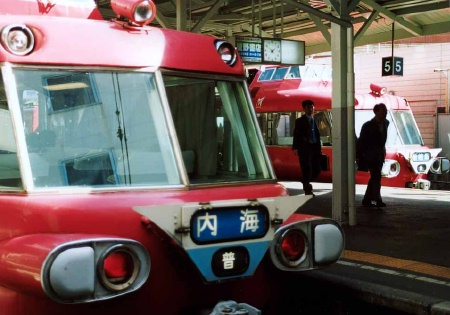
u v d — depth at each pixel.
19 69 3.88
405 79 25.73
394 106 18.39
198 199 4.06
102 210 3.72
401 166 16.92
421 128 25.20
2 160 3.86
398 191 13.91
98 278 3.34
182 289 3.99
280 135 18.92
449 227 8.68
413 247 7.40
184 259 3.95
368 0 14.92
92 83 4.07
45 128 3.88
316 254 4.22
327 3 8.87
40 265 3.22
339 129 8.89
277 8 16.28
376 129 10.57
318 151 12.38
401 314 5.33
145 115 4.20
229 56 4.75
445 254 7.03
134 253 3.46
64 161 3.86
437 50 24.62
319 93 17.98
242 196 4.25
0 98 3.89
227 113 4.62
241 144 4.65
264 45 13.53
